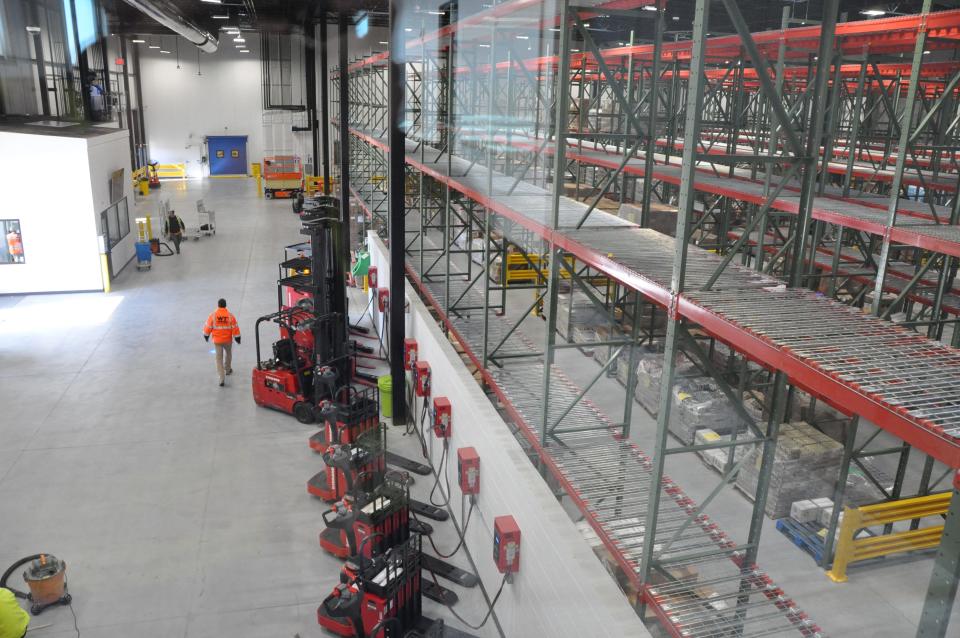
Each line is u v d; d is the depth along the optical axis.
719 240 13.45
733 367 10.54
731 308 4.50
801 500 8.03
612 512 6.54
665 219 12.07
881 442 9.97
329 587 7.62
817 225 10.38
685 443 9.72
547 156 13.77
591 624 4.80
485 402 8.00
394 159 10.69
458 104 16.11
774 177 12.14
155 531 8.52
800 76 14.14
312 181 36.41
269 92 39.44
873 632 6.29
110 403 12.12
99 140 19.48
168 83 40.72
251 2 26.02
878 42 9.41
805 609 6.59
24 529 8.50
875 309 7.59
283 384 11.59
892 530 7.81
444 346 9.77
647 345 12.28
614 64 16.41
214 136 42.09
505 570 6.42
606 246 6.50
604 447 7.86
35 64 23.56
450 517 9.03
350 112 31.03
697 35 4.25
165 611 7.18
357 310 17.48
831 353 3.69
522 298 14.75
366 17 27.59
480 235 17.14
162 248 24.61
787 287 5.08
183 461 10.22
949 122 13.50
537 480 6.27
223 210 32.94
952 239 6.57
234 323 12.96
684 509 6.64
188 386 12.94
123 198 21.98
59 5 25.72
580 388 10.45
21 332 15.70
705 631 5.16
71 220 18.41
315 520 8.84
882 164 12.03
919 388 3.23
